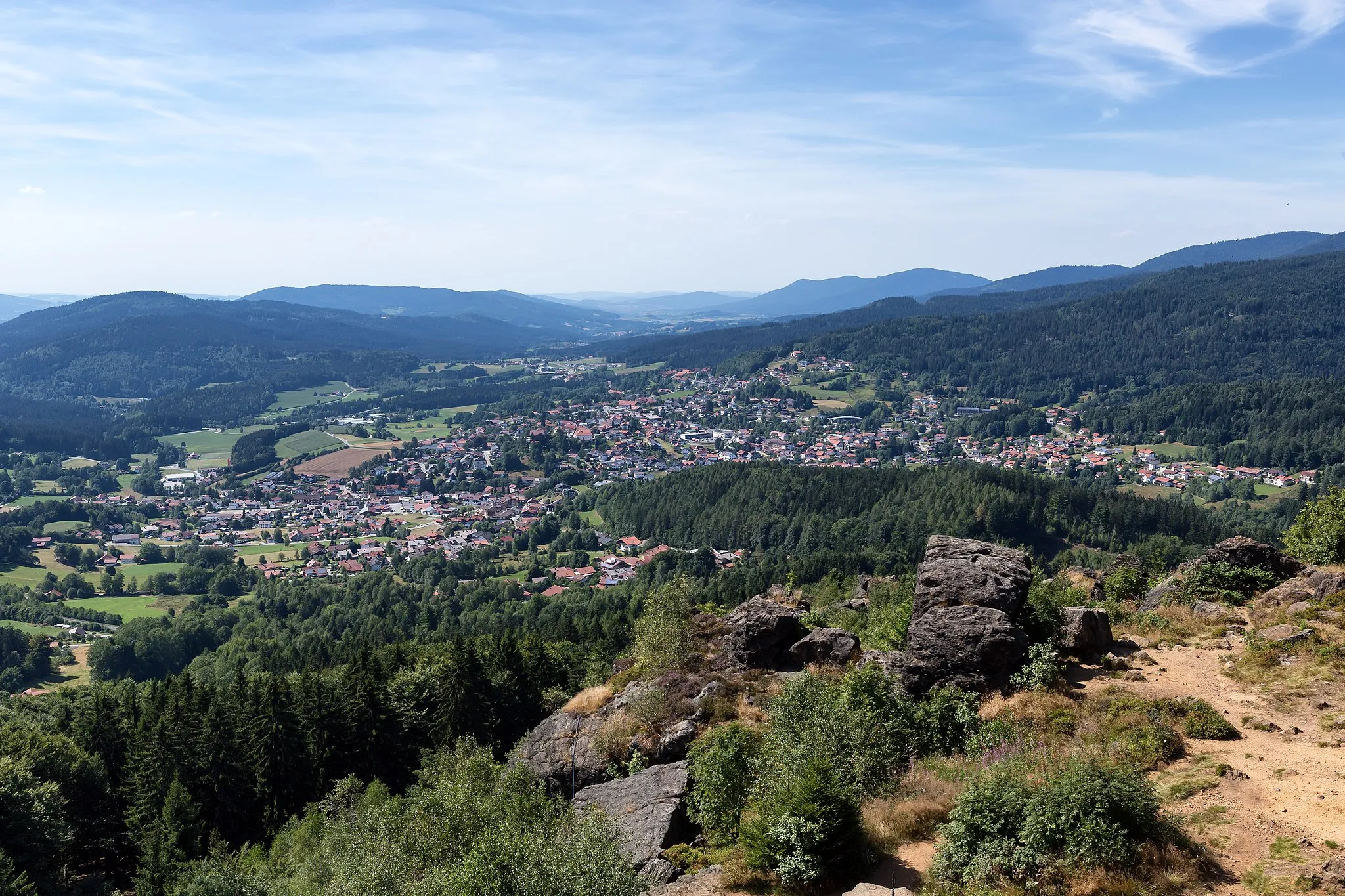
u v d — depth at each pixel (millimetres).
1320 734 20078
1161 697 23094
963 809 17641
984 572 27547
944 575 27906
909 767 22469
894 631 34188
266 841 61844
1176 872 15219
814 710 23969
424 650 98875
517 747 41000
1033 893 15742
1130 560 50156
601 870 19188
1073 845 15820
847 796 18734
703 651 38750
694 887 19500
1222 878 15117
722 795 23438
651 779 27734
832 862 18000
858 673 25047
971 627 25953
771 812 19188
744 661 36406
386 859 25422
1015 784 17672
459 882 19703
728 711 32812
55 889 47969
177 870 54469
